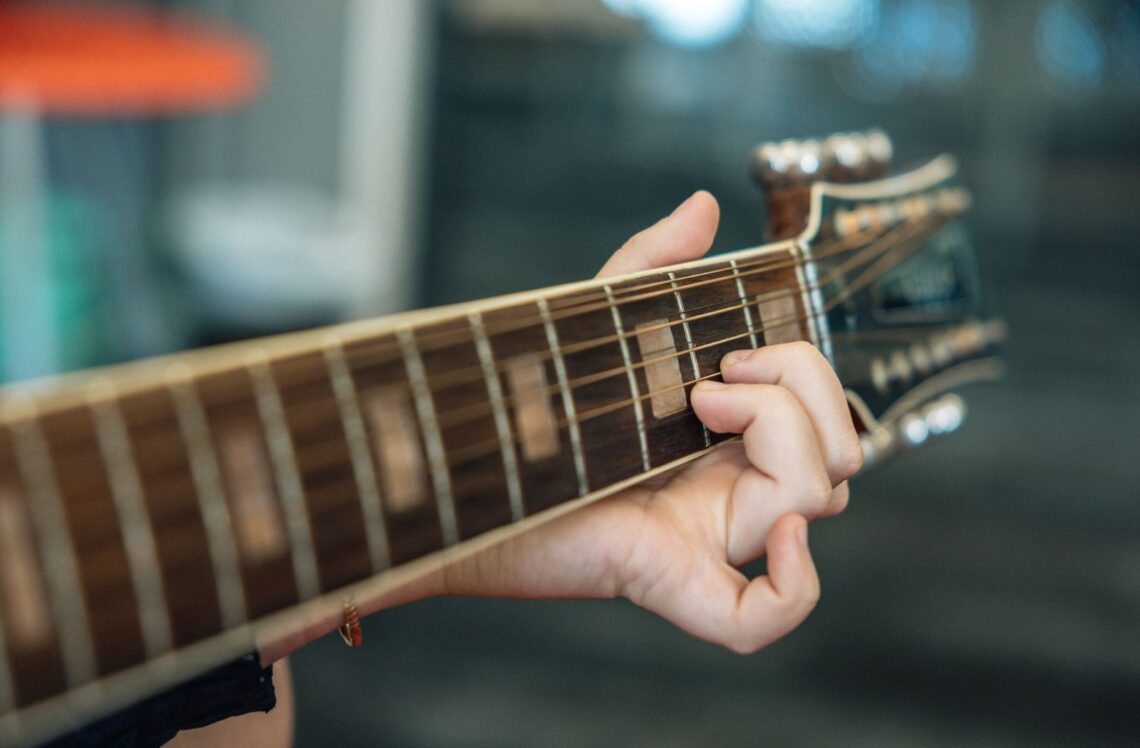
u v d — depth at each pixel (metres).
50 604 0.27
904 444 0.45
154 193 2.36
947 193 0.50
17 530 0.27
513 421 0.33
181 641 0.28
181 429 0.28
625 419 0.36
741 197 3.80
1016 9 3.67
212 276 2.38
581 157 3.77
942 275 0.48
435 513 0.32
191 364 0.29
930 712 1.25
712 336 0.39
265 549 0.29
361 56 2.43
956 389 2.42
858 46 3.79
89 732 0.32
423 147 2.77
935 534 1.72
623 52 3.74
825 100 3.86
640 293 0.37
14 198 1.78
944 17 3.74
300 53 2.41
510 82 3.64
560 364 0.35
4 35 1.21
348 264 2.47
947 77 3.78
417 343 0.32
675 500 0.41
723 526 0.41
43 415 0.27
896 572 1.58
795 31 3.79
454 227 3.29
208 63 1.31
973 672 1.33
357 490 0.30
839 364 0.43
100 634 0.27
